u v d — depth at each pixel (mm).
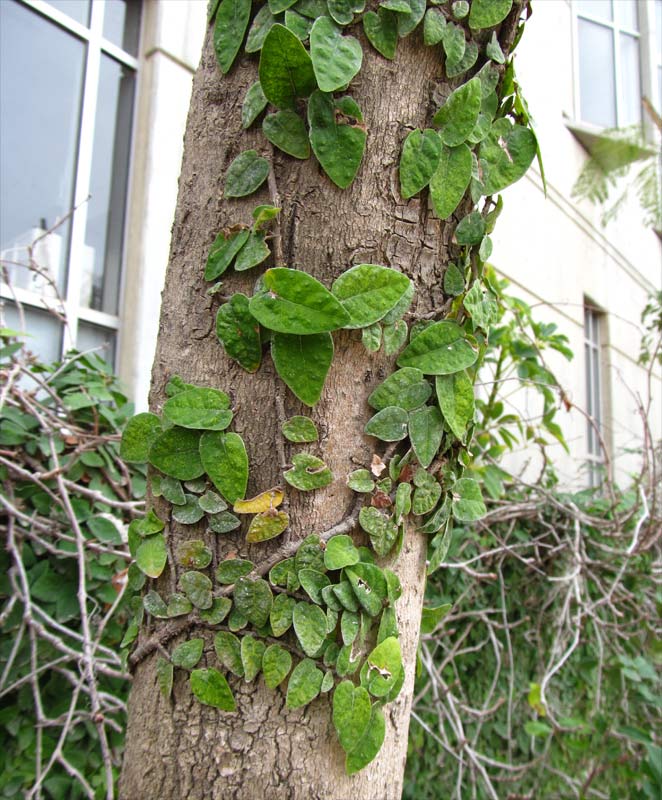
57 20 2410
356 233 843
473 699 2627
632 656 2865
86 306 2453
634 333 5320
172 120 2654
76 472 1829
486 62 934
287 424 818
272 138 837
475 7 902
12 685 1548
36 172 2344
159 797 793
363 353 844
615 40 4930
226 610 803
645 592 2789
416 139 861
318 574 801
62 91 2436
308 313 782
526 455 3729
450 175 883
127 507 1726
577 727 2123
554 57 4352
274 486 819
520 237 3908
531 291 3951
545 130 4168
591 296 4645
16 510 1588
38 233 2316
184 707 809
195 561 825
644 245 5688
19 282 2244
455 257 922
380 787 843
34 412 1702
